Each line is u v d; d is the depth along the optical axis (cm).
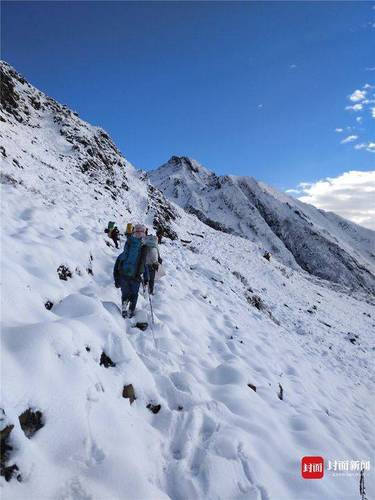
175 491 383
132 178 5022
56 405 355
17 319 459
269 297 2659
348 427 782
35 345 384
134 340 647
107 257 1045
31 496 291
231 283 1841
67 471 327
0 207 951
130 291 724
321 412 752
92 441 364
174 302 951
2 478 286
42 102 4888
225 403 589
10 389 328
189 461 423
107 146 5156
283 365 1005
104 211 2333
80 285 773
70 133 4438
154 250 733
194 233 4909
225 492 396
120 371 482
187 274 1434
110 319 550
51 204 1369
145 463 386
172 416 479
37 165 2677
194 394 550
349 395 1087
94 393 403
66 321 463
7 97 4159
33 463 306
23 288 520
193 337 841
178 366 645
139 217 3888
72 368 399
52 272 704
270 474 450
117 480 339
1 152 2203
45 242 828
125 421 413
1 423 302
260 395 693
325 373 1166
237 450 457
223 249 4569
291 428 613
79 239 1062
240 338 1016
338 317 3488
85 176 3684
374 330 3578
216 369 707
